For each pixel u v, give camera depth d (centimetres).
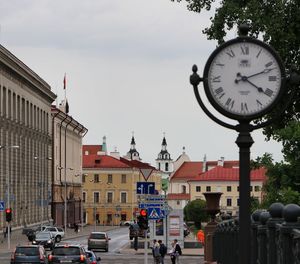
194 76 959
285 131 6003
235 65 952
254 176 18200
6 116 10288
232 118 957
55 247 4216
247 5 2672
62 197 14538
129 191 19925
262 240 1178
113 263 5888
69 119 15200
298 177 6425
